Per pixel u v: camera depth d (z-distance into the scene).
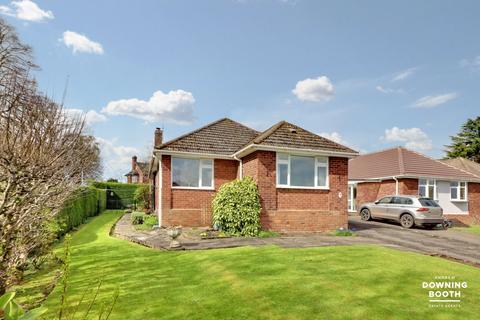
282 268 8.14
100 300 6.27
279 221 15.13
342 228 16.06
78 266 9.06
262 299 6.07
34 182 6.23
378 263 8.75
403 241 13.67
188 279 7.54
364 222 20.97
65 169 7.70
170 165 17.20
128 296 6.49
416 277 7.52
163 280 7.53
